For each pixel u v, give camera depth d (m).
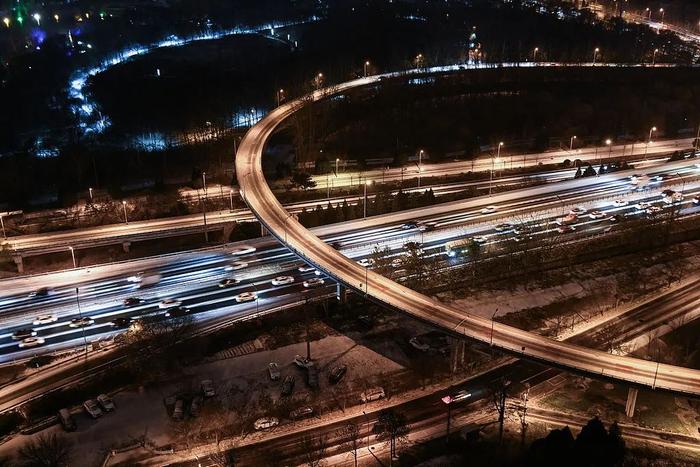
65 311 166.88
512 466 119.06
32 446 120.50
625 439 128.75
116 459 122.12
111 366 146.12
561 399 140.38
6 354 150.62
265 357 151.88
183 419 132.38
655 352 153.38
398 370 148.00
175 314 162.62
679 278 185.50
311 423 132.25
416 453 123.94
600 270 190.38
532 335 139.62
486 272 185.50
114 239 196.38
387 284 155.88
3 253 183.00
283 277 179.75
